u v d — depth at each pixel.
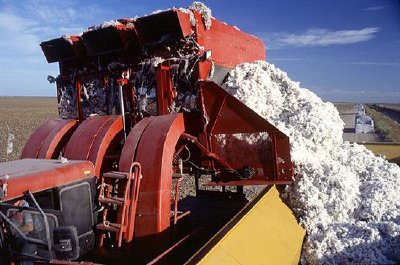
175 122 5.21
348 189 5.46
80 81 6.74
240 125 5.57
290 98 6.50
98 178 5.30
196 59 5.61
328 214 5.31
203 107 5.63
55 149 6.15
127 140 5.17
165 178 4.77
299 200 5.40
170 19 5.37
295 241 4.69
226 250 3.54
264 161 5.59
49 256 3.75
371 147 10.12
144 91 6.02
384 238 4.76
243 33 7.98
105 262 4.56
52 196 4.39
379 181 5.92
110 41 5.93
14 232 3.89
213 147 5.77
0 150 18.47
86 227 4.72
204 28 5.95
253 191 9.22
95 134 5.57
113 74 6.35
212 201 7.42
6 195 3.86
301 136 5.86
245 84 6.18
